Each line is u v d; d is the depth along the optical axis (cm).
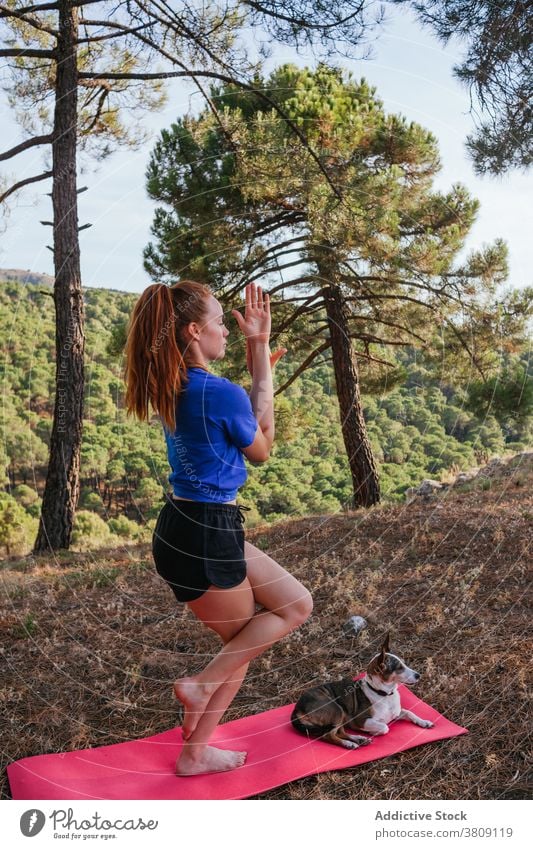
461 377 1111
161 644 381
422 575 482
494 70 714
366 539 605
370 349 1247
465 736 276
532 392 1037
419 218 996
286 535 678
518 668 322
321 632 389
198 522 226
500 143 729
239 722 295
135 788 248
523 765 255
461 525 604
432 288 989
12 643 386
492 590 435
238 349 1038
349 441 1049
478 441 1307
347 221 857
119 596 475
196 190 927
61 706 313
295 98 923
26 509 1869
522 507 652
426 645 364
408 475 1323
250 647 241
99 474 1775
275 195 905
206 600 232
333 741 274
